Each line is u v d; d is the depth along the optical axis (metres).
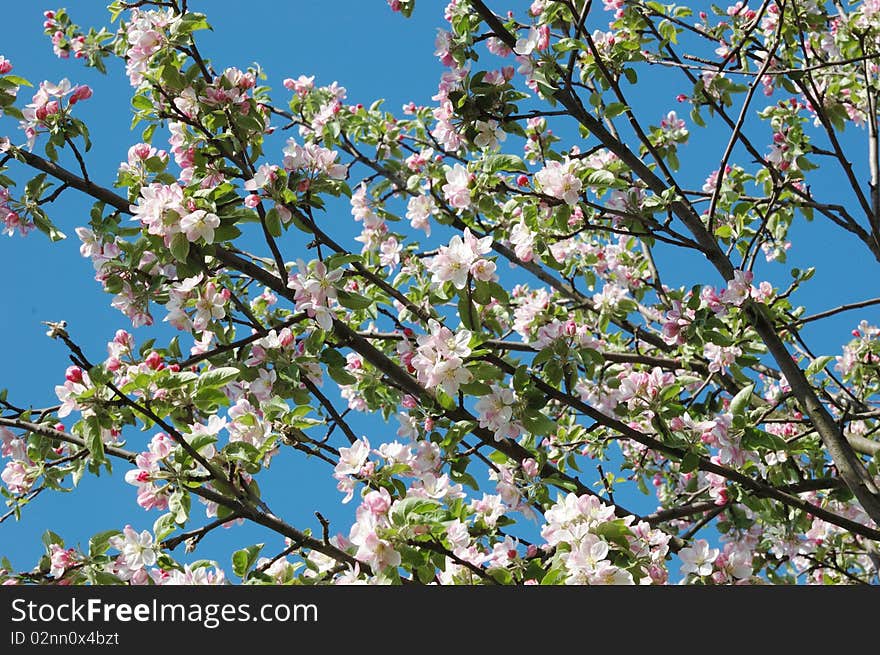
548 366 3.96
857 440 4.93
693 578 3.99
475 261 3.62
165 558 3.53
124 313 4.08
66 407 3.29
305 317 3.98
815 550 5.53
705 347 4.45
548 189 4.16
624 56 4.89
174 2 4.14
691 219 4.68
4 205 4.11
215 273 4.11
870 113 5.69
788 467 4.63
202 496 3.40
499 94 4.59
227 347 3.93
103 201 4.17
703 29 5.75
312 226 4.04
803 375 4.41
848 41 5.55
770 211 5.01
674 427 4.23
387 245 5.58
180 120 4.12
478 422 3.99
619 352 5.77
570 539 3.33
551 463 4.84
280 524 3.46
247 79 4.16
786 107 5.42
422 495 3.56
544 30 4.40
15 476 4.20
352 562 3.38
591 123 4.65
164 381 3.33
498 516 4.16
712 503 4.82
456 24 4.62
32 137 4.10
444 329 3.57
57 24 5.42
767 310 4.48
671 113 5.60
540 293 4.58
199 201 3.64
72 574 3.51
